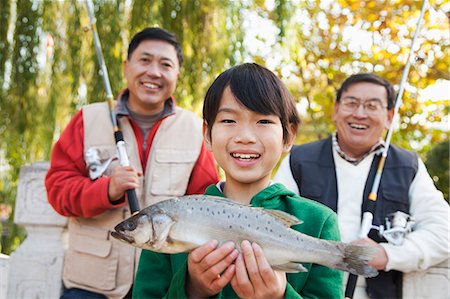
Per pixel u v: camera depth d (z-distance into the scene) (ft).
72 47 18.06
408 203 10.55
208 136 6.68
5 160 18.76
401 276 10.48
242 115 6.18
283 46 19.13
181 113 11.47
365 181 10.68
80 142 10.85
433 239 10.06
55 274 11.08
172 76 11.18
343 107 10.98
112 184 9.89
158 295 6.50
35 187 11.35
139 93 10.97
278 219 5.57
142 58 11.03
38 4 18.40
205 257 5.34
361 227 9.96
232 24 19.06
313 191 10.68
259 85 6.23
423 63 23.77
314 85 26.63
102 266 10.32
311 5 25.44
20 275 11.14
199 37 18.80
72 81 18.17
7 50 18.30
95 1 18.15
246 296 5.45
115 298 10.31
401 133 25.70
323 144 11.25
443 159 25.32
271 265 5.53
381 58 24.59
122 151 10.27
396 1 23.90
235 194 6.60
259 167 6.22
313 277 6.34
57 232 11.34
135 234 5.45
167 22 18.70
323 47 25.91
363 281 10.27
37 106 18.54
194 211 5.48
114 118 10.80
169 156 10.98
